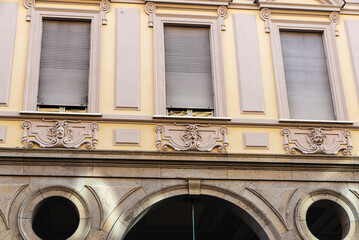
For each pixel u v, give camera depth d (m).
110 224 12.34
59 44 14.37
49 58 14.19
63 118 13.27
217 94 14.15
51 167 12.70
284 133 13.77
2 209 12.16
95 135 13.16
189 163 13.07
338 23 15.49
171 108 14.08
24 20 14.38
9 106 13.34
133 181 12.82
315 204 13.37
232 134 13.65
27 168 12.61
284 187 13.14
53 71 14.05
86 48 14.41
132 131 13.36
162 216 16.08
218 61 14.52
